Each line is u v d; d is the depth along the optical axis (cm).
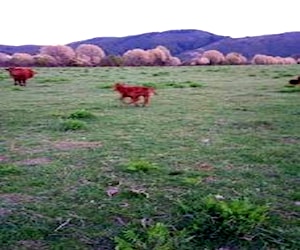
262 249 338
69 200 443
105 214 406
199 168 557
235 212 361
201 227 356
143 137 752
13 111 1101
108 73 3162
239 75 2825
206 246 340
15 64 5466
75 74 2991
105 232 370
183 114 1029
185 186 484
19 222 389
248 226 352
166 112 1061
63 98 1415
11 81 2194
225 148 667
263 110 1090
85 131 811
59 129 831
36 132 810
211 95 1485
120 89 1225
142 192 457
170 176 522
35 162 591
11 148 678
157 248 323
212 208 368
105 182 500
